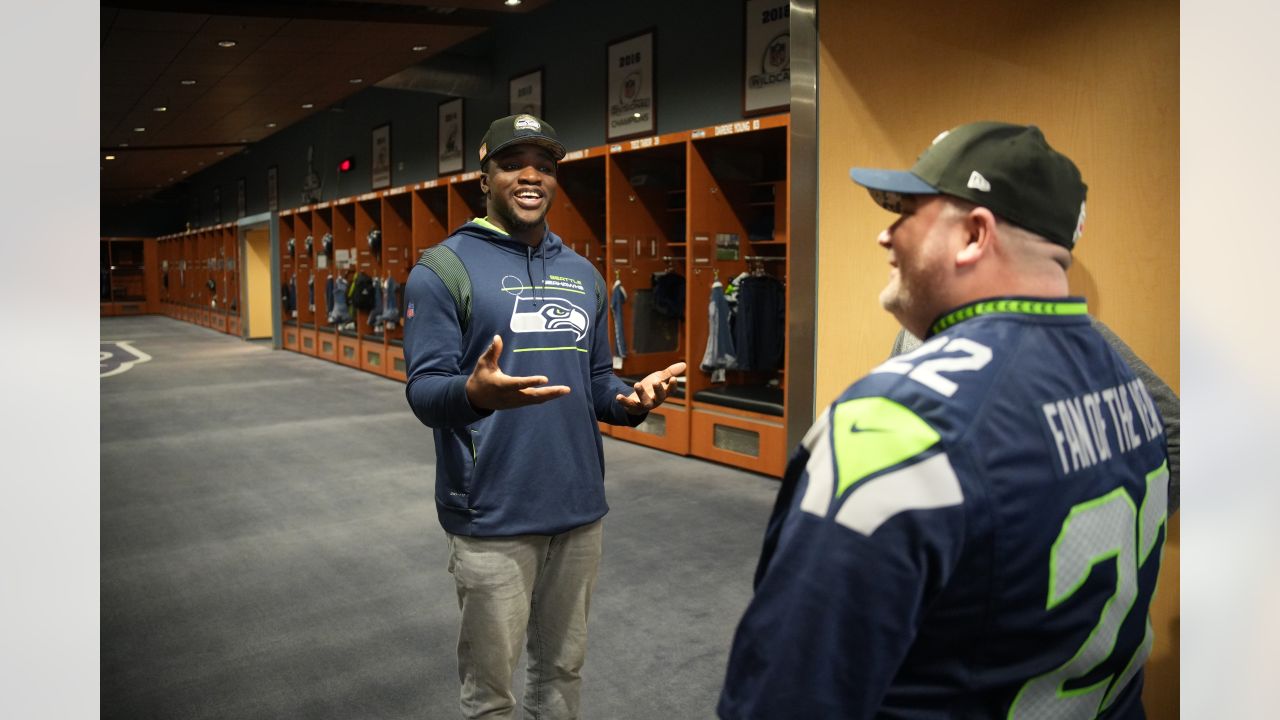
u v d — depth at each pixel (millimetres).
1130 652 874
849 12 2594
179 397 8828
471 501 1749
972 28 2297
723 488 5121
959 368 808
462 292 1763
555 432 1810
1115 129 2033
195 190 23750
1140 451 906
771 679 779
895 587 745
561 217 7363
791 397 2861
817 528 778
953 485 748
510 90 9508
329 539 4188
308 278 13289
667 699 2617
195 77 9562
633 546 4027
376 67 9039
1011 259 864
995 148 858
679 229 6875
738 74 6750
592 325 1940
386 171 12445
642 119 7719
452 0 6820
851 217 2646
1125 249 2027
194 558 3912
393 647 2982
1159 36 1946
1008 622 777
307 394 9070
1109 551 831
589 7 8273
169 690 2670
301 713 2529
